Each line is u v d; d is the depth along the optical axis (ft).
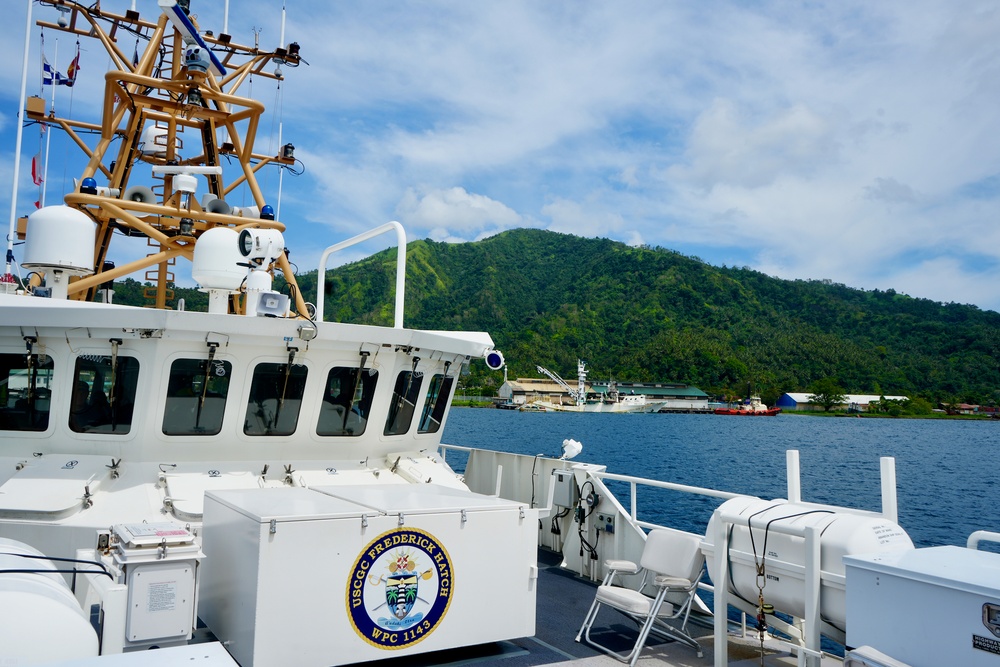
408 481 22.86
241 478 20.54
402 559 16.03
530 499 30.78
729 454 293.84
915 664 12.05
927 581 11.95
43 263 21.45
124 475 19.42
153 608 13.62
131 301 53.01
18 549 13.06
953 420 575.79
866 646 12.67
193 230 26.81
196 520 18.47
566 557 28.02
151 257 26.61
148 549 13.80
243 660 14.82
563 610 22.82
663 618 22.27
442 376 24.75
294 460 21.76
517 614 17.62
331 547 15.20
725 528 16.87
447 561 16.61
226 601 15.93
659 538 19.93
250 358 20.15
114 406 19.48
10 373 19.36
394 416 23.29
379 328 21.38
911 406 603.67
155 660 8.45
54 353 19.16
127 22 32.76
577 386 654.94
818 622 14.65
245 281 22.13
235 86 34.83
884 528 15.15
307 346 20.67
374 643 15.67
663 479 219.82
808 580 14.74
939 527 149.48
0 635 10.77
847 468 253.85
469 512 16.92
